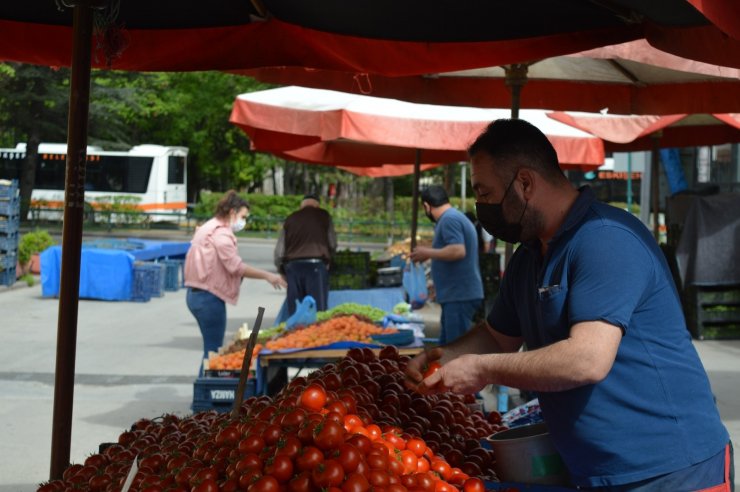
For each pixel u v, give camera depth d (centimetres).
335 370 411
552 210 311
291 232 1199
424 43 520
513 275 345
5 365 1125
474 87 823
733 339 1381
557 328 305
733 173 2081
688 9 393
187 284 894
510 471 346
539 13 467
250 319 1609
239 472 308
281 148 1141
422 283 1186
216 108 4409
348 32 522
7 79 3669
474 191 320
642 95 841
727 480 311
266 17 511
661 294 302
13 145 4606
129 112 4284
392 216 3900
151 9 504
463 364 307
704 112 812
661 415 298
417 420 394
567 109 848
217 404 723
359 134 918
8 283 1983
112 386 1013
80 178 457
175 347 1277
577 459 309
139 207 4222
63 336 457
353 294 1318
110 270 1828
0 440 785
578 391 303
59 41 529
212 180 5206
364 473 299
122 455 398
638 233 303
